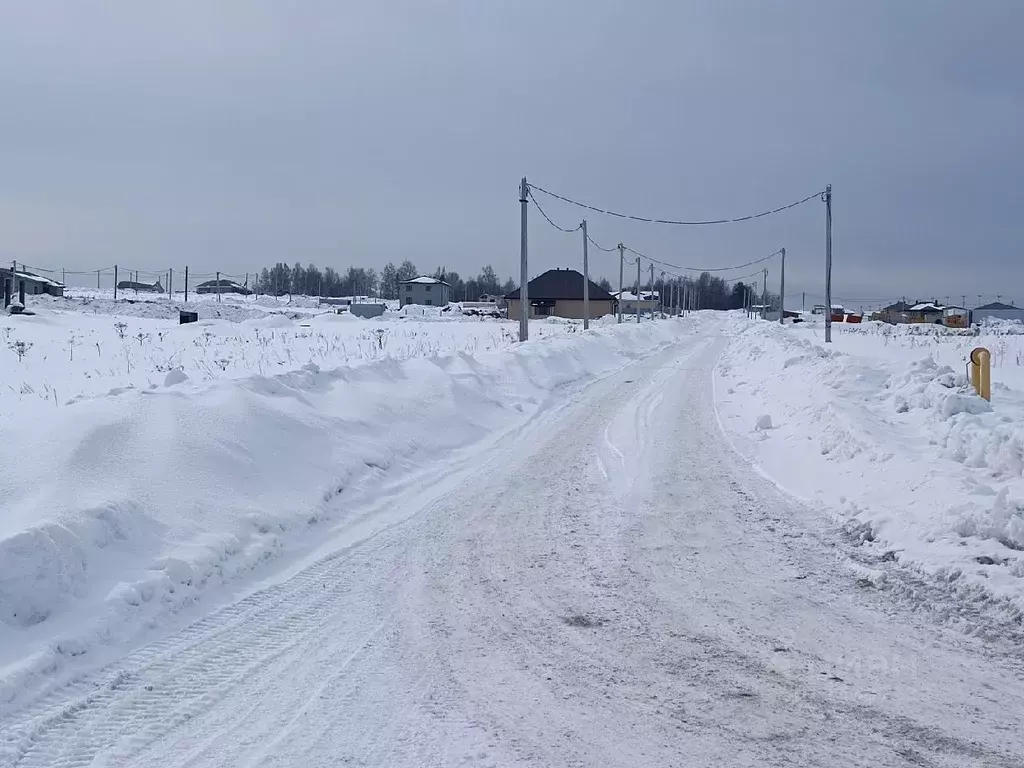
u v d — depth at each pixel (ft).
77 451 24.63
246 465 28.71
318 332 134.51
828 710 14.98
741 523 27.71
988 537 23.21
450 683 16.17
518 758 13.39
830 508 28.73
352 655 17.53
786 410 48.32
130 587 19.48
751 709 15.05
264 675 16.55
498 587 21.80
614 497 31.55
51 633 17.30
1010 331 162.30
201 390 33.27
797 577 22.30
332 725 14.49
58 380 56.90
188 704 15.28
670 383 72.95
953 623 18.90
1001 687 15.84
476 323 199.00
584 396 64.75
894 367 53.88
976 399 37.96
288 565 23.72
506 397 58.29
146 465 25.67
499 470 37.19
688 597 20.92
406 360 55.16
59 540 19.38
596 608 20.22
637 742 13.89
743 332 168.66
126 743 13.85
